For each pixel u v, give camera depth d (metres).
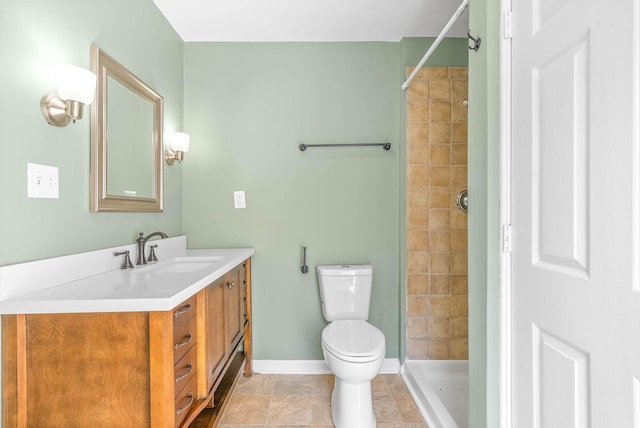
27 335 0.94
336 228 2.24
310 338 2.24
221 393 1.69
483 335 1.21
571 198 0.83
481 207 1.23
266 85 2.23
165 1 1.79
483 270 1.21
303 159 2.23
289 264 2.23
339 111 2.23
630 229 0.67
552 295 0.90
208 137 2.22
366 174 2.24
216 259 1.80
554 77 0.90
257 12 1.90
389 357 2.25
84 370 0.95
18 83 0.99
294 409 1.80
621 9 0.68
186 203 2.21
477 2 1.25
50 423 0.94
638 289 0.66
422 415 1.75
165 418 0.94
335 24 2.04
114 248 1.41
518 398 1.06
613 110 0.71
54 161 1.12
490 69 1.17
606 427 0.73
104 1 1.38
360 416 1.56
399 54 2.24
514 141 1.09
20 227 1.00
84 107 1.26
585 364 0.79
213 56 2.21
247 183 2.23
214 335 1.37
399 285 2.26
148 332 0.95
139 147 1.63
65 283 1.13
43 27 1.07
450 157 2.19
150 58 1.77
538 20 0.97
